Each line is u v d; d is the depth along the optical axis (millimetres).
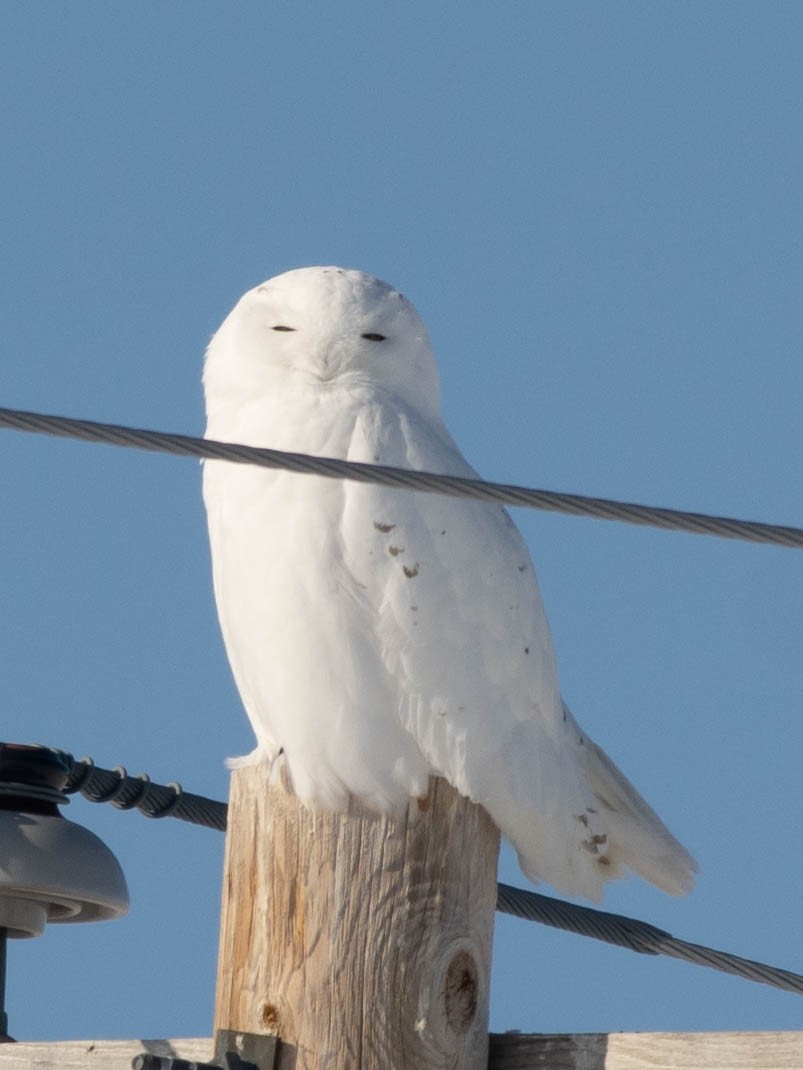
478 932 8984
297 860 8961
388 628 10188
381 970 8680
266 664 10398
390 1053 8562
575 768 10328
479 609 10258
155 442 7367
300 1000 8672
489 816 9828
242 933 8953
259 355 11516
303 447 10594
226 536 10664
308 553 10281
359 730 10070
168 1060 8562
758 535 7445
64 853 10242
